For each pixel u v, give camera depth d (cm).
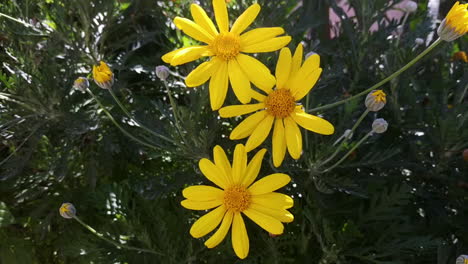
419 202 29
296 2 34
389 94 31
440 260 25
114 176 32
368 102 21
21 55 31
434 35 41
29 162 32
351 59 33
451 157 29
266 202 21
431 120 30
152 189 27
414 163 29
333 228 27
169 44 34
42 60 34
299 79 20
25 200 34
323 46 34
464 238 27
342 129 28
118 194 28
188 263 27
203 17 20
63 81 32
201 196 21
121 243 28
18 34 32
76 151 32
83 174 32
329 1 35
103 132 31
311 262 27
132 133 31
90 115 30
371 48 33
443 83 33
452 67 36
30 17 34
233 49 20
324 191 25
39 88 30
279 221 20
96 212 32
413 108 31
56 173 29
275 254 26
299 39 35
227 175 21
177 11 34
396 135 31
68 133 29
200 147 25
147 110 31
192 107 28
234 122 29
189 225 28
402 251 25
